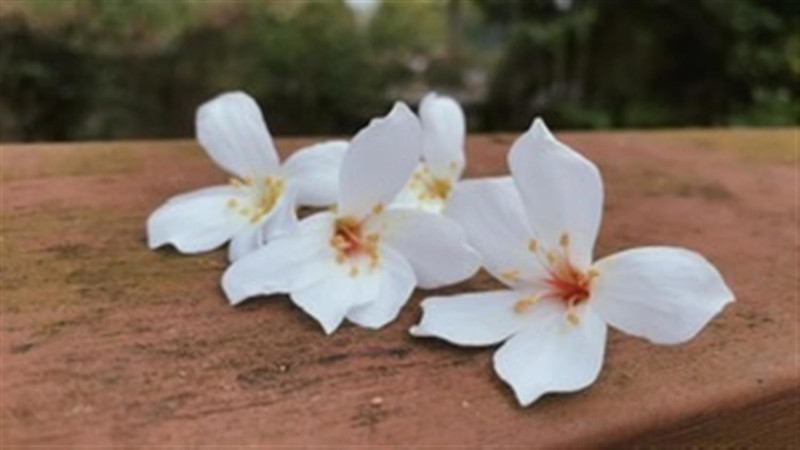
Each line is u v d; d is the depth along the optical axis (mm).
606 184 339
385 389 216
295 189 258
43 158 324
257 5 1218
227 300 240
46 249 260
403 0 1433
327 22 1291
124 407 207
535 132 232
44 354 219
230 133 269
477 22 1531
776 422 225
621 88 1334
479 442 205
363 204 249
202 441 201
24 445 198
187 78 1080
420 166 275
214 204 269
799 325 243
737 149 395
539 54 1423
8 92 926
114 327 229
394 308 237
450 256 243
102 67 987
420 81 1454
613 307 224
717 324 241
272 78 1227
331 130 1292
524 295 235
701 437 219
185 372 217
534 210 235
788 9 1219
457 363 224
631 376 222
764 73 1223
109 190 300
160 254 260
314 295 238
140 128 1029
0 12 887
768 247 287
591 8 1343
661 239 291
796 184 346
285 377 217
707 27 1256
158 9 1014
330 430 205
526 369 219
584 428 209
